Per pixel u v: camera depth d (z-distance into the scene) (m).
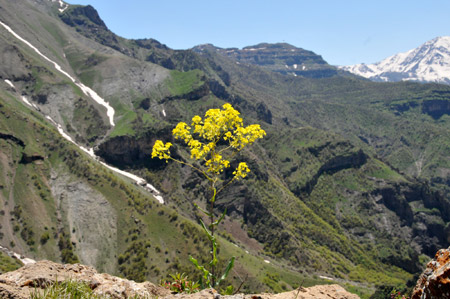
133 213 152.75
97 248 134.38
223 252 142.62
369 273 197.75
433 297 5.33
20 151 167.50
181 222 153.75
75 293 5.77
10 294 5.44
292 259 186.88
